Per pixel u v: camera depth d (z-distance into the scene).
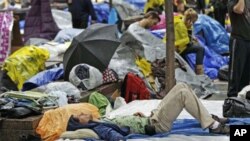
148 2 34.47
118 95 22.75
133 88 22.39
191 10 27.38
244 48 21.08
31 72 22.86
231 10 20.86
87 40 23.09
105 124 15.66
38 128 16.61
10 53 27.77
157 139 15.02
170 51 20.38
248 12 20.94
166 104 15.63
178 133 15.52
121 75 23.33
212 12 39.25
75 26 36.59
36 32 32.03
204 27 31.86
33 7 32.16
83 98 20.08
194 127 16.09
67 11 38.91
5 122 16.77
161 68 24.47
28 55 22.95
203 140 14.83
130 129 15.67
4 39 27.53
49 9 32.25
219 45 31.67
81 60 22.72
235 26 21.08
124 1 43.06
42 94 18.53
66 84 20.36
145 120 15.84
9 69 22.45
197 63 27.33
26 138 16.38
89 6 36.47
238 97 18.06
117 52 24.59
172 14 20.23
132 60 24.67
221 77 28.23
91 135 15.22
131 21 35.53
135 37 24.94
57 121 16.52
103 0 48.62
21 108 16.98
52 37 31.95
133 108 19.88
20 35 29.62
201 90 24.89
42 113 17.53
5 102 17.33
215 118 15.80
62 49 26.92
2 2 37.59
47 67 24.55
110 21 40.41
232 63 21.36
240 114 17.06
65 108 16.91
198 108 15.54
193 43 27.47
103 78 22.48
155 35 27.38
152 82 24.05
